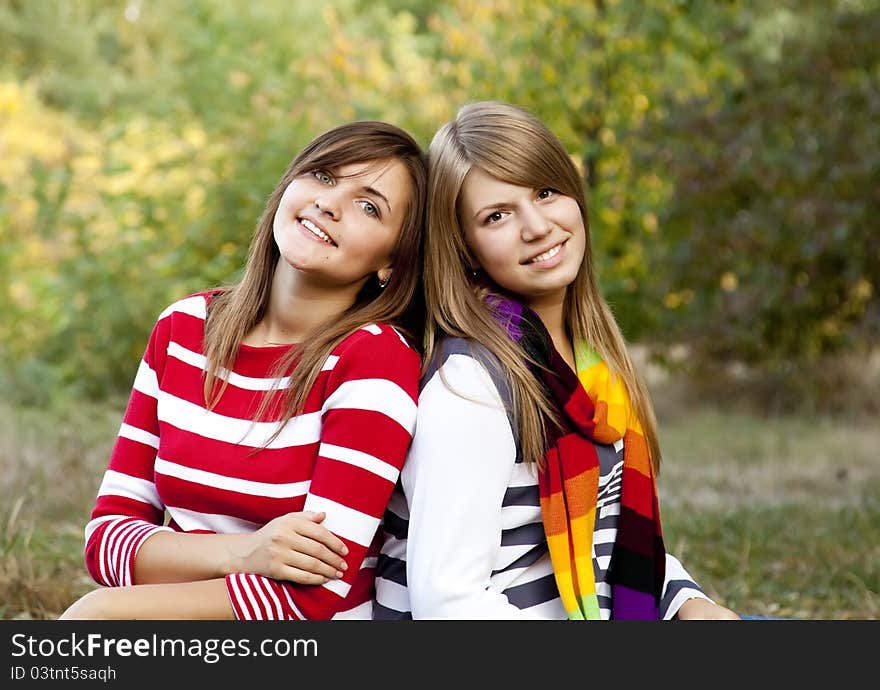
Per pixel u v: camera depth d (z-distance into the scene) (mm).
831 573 7395
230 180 14070
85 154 15086
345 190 4008
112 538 3920
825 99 15258
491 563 3750
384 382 3836
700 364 16469
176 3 27469
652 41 16641
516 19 17094
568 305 4426
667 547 7867
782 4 17078
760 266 15508
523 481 3939
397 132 4199
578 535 3900
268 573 3637
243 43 16844
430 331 4059
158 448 4168
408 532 3787
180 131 14992
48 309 15078
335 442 3787
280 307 4141
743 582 7164
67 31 33312
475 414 3750
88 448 9578
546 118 16141
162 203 14508
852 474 11125
